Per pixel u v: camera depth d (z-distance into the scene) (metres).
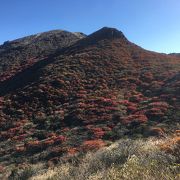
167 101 39.19
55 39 104.69
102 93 48.16
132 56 65.44
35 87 52.91
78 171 10.46
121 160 10.23
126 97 45.25
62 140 30.94
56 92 50.25
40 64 70.25
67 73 57.34
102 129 32.94
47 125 38.69
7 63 85.31
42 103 47.53
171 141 8.98
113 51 67.38
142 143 11.58
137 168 6.11
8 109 46.66
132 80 51.94
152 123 31.97
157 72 53.84
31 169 18.12
